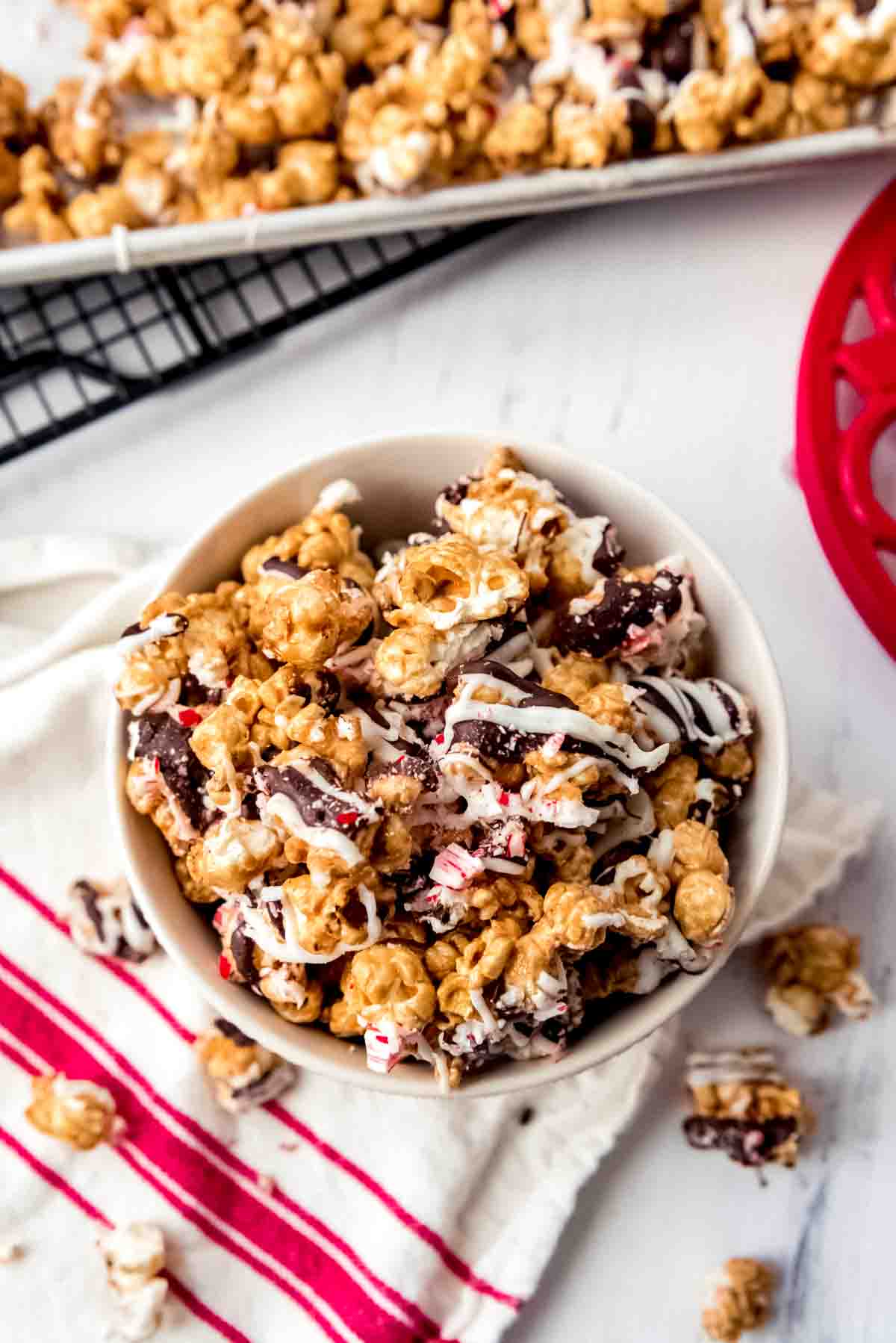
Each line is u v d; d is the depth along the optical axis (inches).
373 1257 22.2
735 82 22.5
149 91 23.7
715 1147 22.9
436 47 23.4
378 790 17.7
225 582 19.7
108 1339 22.2
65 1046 22.5
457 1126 22.4
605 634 18.6
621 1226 23.2
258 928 18.0
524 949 17.9
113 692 18.9
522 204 23.1
